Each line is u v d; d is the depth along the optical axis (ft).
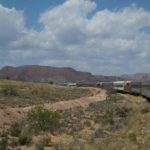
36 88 402.72
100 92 398.83
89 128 160.86
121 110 202.18
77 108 262.67
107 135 119.24
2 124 163.12
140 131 98.37
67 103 279.90
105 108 243.81
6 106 211.61
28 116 165.48
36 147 117.80
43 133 145.48
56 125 161.27
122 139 93.91
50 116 160.45
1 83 456.45
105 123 164.96
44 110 162.30
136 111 158.92
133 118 128.77
